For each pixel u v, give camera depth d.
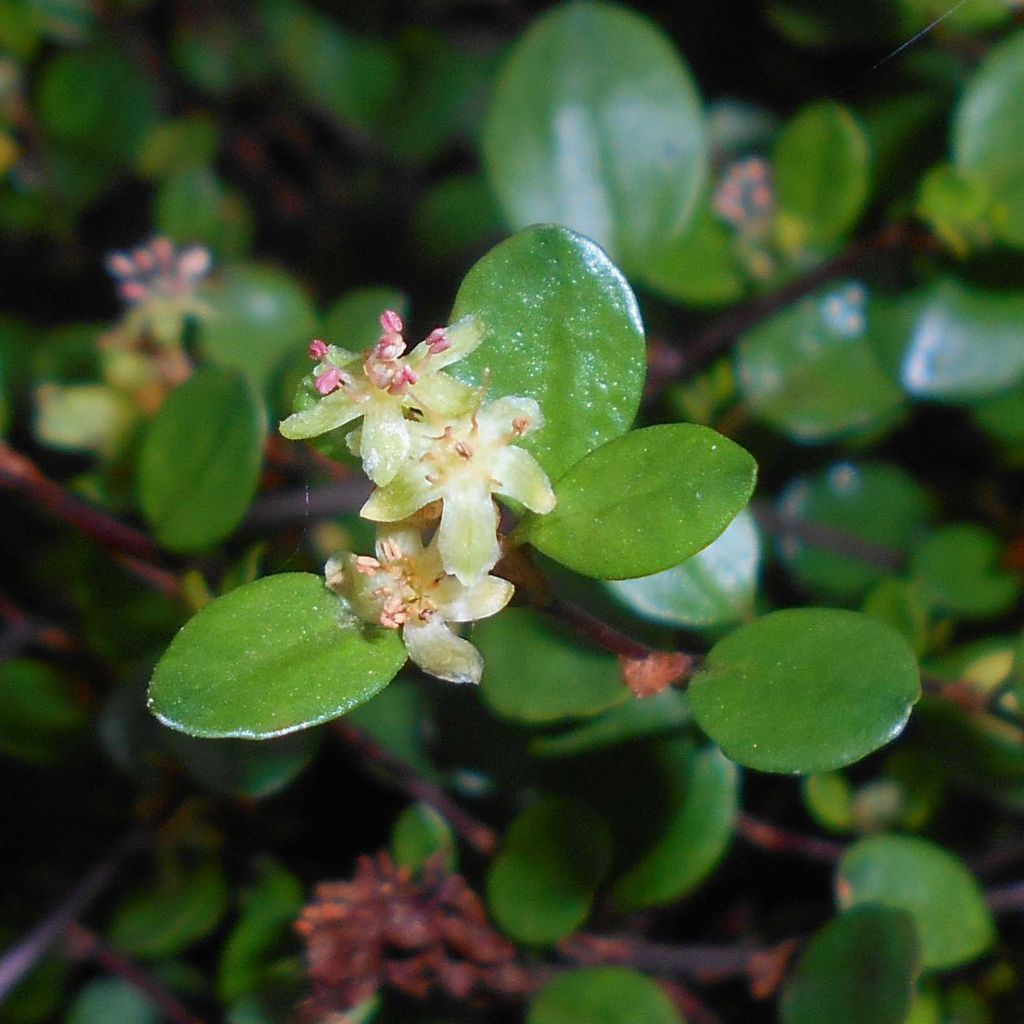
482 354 0.08
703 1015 0.11
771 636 0.08
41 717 0.12
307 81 0.18
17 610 0.13
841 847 0.11
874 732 0.08
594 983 0.10
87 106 0.17
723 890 0.12
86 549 0.11
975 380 0.11
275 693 0.08
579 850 0.10
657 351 0.12
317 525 0.12
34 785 0.13
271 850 0.13
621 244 0.11
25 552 0.15
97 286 0.18
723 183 0.12
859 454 0.13
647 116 0.11
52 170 0.17
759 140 0.15
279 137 0.18
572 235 0.08
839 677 0.08
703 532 0.08
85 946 0.11
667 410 0.13
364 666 0.08
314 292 0.17
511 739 0.11
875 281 0.12
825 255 0.12
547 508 0.08
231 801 0.12
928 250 0.11
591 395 0.08
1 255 0.18
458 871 0.11
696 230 0.12
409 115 0.17
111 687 0.12
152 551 0.11
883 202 0.13
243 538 0.12
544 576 0.08
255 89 0.18
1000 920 0.11
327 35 0.18
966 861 0.11
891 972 0.09
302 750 0.10
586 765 0.10
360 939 0.10
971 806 0.12
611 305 0.08
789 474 0.13
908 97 0.13
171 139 0.17
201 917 0.11
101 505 0.12
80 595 0.11
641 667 0.08
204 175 0.16
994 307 0.11
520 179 0.11
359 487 0.12
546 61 0.11
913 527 0.13
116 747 0.11
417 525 0.08
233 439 0.10
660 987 0.10
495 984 0.10
